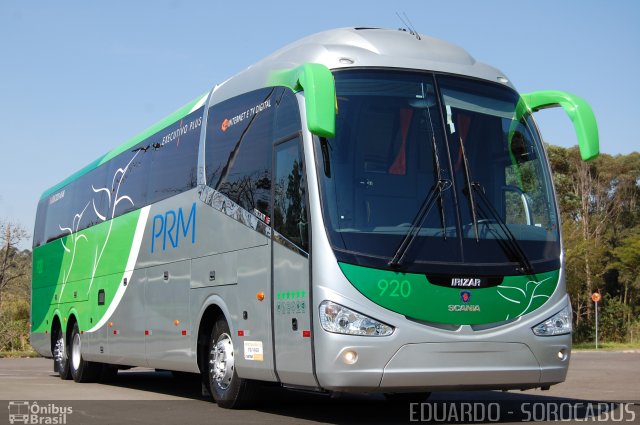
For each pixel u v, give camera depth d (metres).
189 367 11.62
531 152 9.54
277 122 9.66
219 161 11.15
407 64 9.27
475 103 9.36
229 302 10.46
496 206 8.98
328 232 8.41
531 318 8.76
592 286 53.69
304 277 8.65
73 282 17.19
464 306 8.47
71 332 17.25
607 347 44.47
